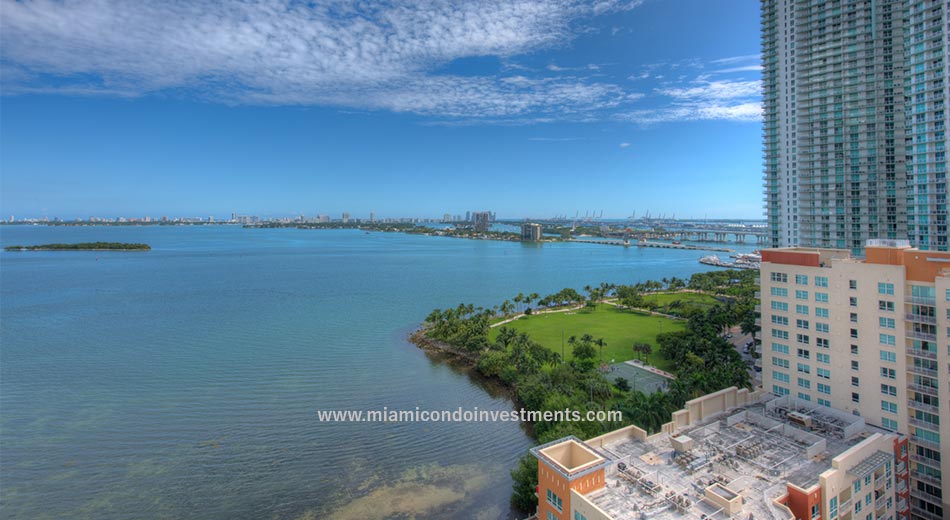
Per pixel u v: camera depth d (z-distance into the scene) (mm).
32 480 92188
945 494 66062
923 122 157750
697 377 108062
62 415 121312
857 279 73938
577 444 58375
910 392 69000
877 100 175875
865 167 177500
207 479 92875
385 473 95312
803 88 194750
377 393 137250
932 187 155375
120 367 159250
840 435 66000
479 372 155500
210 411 124188
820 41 189500
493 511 83062
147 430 113062
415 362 166625
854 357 74750
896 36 172625
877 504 60500
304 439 109000
